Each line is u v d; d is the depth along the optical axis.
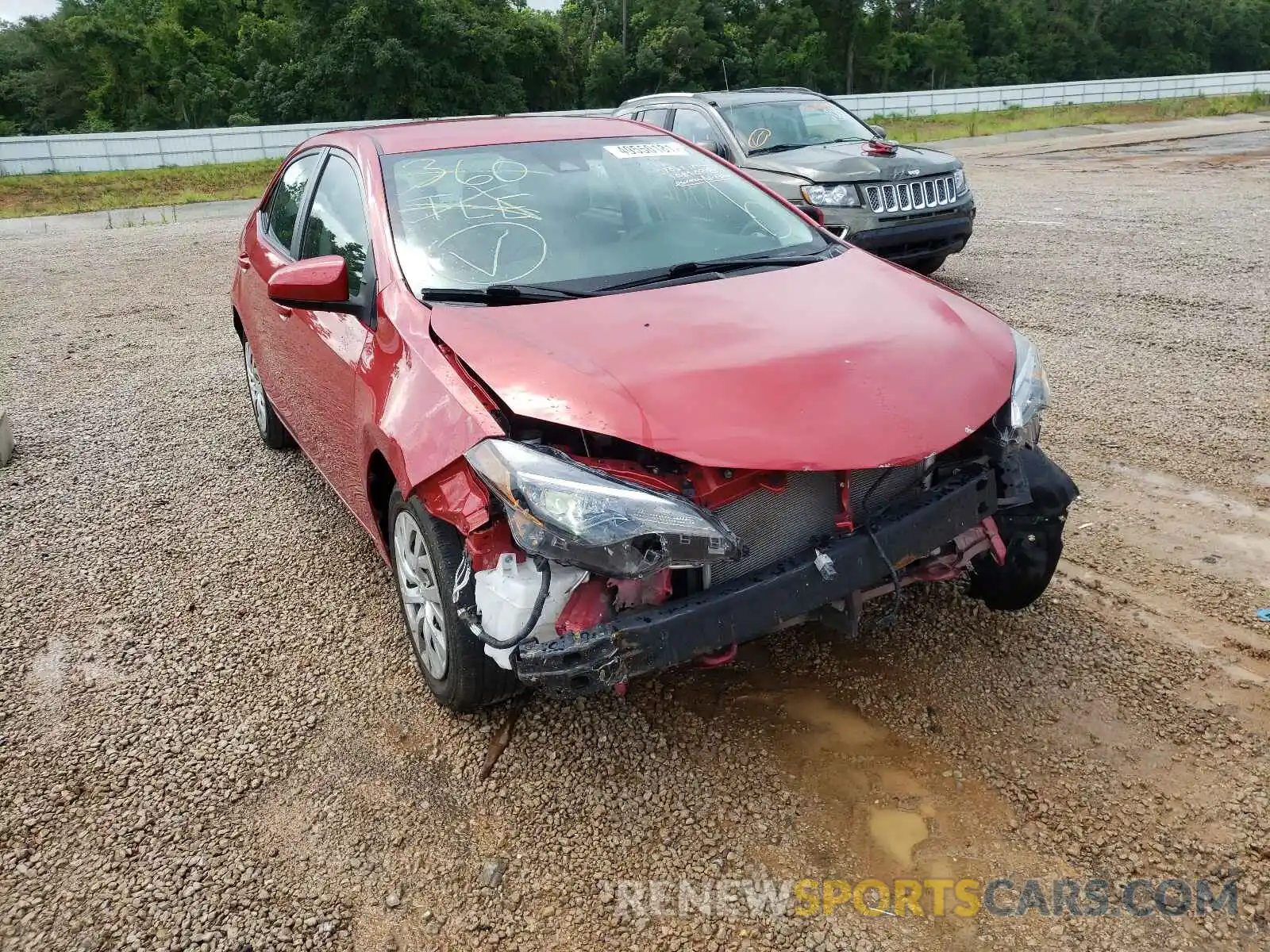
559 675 2.39
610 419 2.45
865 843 2.52
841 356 2.74
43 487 5.06
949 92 41.28
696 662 2.68
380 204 3.54
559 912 2.38
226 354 7.60
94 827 2.71
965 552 2.96
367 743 3.01
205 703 3.24
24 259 12.86
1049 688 3.07
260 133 30.20
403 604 3.18
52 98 54.88
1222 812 2.55
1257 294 7.74
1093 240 10.47
